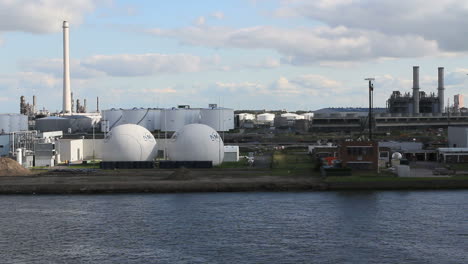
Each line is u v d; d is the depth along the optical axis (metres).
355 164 87.50
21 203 69.31
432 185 78.44
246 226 56.72
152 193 75.69
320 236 53.06
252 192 76.00
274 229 55.53
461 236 53.03
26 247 50.44
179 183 77.69
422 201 68.50
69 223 58.66
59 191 76.25
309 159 108.25
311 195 73.19
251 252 48.31
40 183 78.94
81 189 76.38
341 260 46.12
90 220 59.88
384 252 48.28
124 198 72.06
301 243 50.84
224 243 50.97
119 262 46.06
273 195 73.44
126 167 98.38
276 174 87.38
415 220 58.88
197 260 46.34
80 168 99.44
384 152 99.38
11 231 55.66
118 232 55.00
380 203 67.31
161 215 61.75
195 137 100.44
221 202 68.69
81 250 49.41
